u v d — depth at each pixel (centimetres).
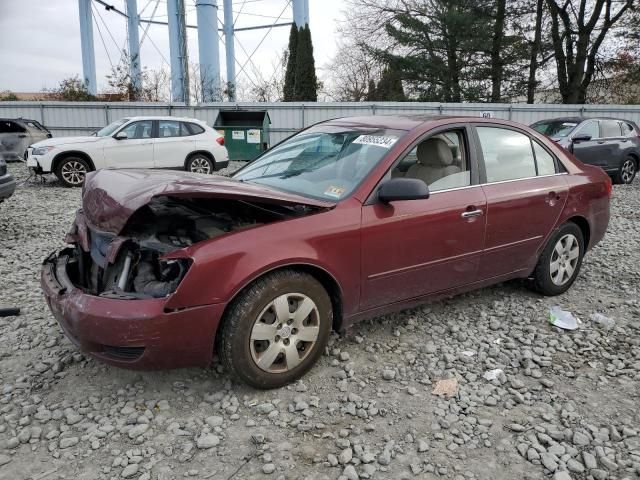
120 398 314
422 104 2239
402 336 400
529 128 466
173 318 283
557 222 460
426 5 2786
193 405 309
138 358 288
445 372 348
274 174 412
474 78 2777
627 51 2766
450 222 381
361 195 349
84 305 288
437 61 2739
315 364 351
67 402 311
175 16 2506
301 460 262
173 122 1363
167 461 261
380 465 260
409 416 299
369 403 311
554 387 333
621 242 717
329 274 329
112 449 269
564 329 416
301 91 3023
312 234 321
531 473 255
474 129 418
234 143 1841
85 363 356
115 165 1278
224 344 303
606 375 349
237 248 297
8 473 252
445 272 391
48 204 1000
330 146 412
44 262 368
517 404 315
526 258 448
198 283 286
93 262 339
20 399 314
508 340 393
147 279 303
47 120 2219
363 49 2900
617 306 468
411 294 379
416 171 380
